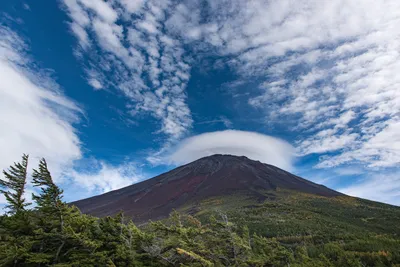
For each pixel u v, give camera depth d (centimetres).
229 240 1730
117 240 1510
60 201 1301
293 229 5631
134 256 1462
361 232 5331
